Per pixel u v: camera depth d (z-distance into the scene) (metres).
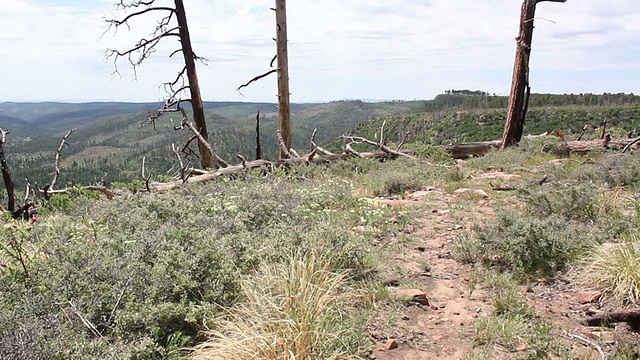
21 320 3.63
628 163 9.37
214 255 4.86
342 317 4.31
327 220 7.12
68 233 6.83
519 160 14.20
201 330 4.07
